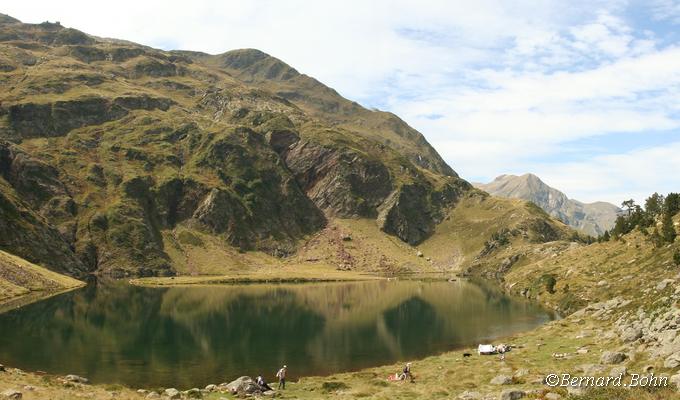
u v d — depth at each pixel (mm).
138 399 50062
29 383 53219
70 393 47938
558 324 94562
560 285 149500
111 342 101438
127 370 78062
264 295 194375
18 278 186000
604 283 123000
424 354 88500
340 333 112688
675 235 117875
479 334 105500
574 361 58781
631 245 143000
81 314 138250
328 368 79750
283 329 118250
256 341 103688
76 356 87625
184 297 184875
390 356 87875
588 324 85875
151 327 120375
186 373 76438
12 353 88312
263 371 77938
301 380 68688
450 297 181250
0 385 47875
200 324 125375
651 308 66000
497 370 60344
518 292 180625
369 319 132750
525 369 56312
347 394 55469
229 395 56344
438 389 52438
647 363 46375
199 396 54625
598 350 63250
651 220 156625
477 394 46062
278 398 54438
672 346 46844
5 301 156250
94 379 71312
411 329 116125
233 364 82938
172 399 52406
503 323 118000
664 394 31703
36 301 159250
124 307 154875
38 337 104188
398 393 53125
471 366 67000
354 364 82375
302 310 151500
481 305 154375
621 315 79688
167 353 91625
